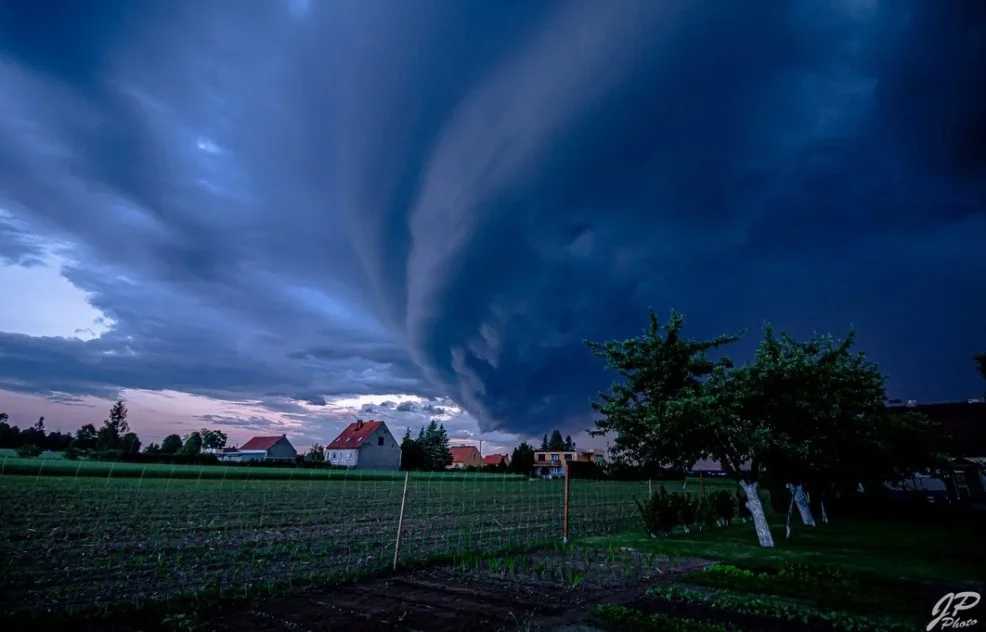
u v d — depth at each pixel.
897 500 26.89
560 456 113.56
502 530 18.12
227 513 20.28
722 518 21.77
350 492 35.03
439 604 8.38
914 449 19.41
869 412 18.03
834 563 12.27
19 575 9.33
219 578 9.75
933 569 11.48
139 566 10.55
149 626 6.95
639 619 7.50
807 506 21.66
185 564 10.91
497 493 39.22
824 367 14.81
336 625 7.17
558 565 11.88
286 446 105.69
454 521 20.53
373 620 7.43
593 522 21.66
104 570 10.05
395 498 31.31
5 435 88.75
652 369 15.84
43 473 38.44
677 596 8.93
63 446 95.69
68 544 12.59
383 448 91.19
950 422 31.42
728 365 16.31
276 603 8.25
